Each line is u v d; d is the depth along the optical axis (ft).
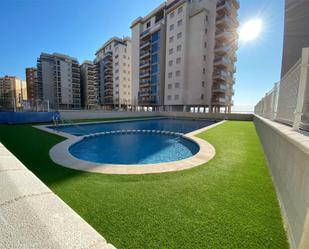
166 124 67.00
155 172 13.56
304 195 5.79
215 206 8.65
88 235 3.32
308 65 9.18
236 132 35.78
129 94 166.30
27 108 72.49
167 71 107.24
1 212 3.73
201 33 93.40
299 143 6.33
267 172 13.61
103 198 9.44
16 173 5.70
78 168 14.40
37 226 3.43
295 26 27.94
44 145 22.82
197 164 15.57
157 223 7.31
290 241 6.22
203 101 98.07
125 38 165.48
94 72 196.65
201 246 6.09
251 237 6.54
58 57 178.60
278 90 17.51
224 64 100.22
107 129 50.52
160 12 114.32
